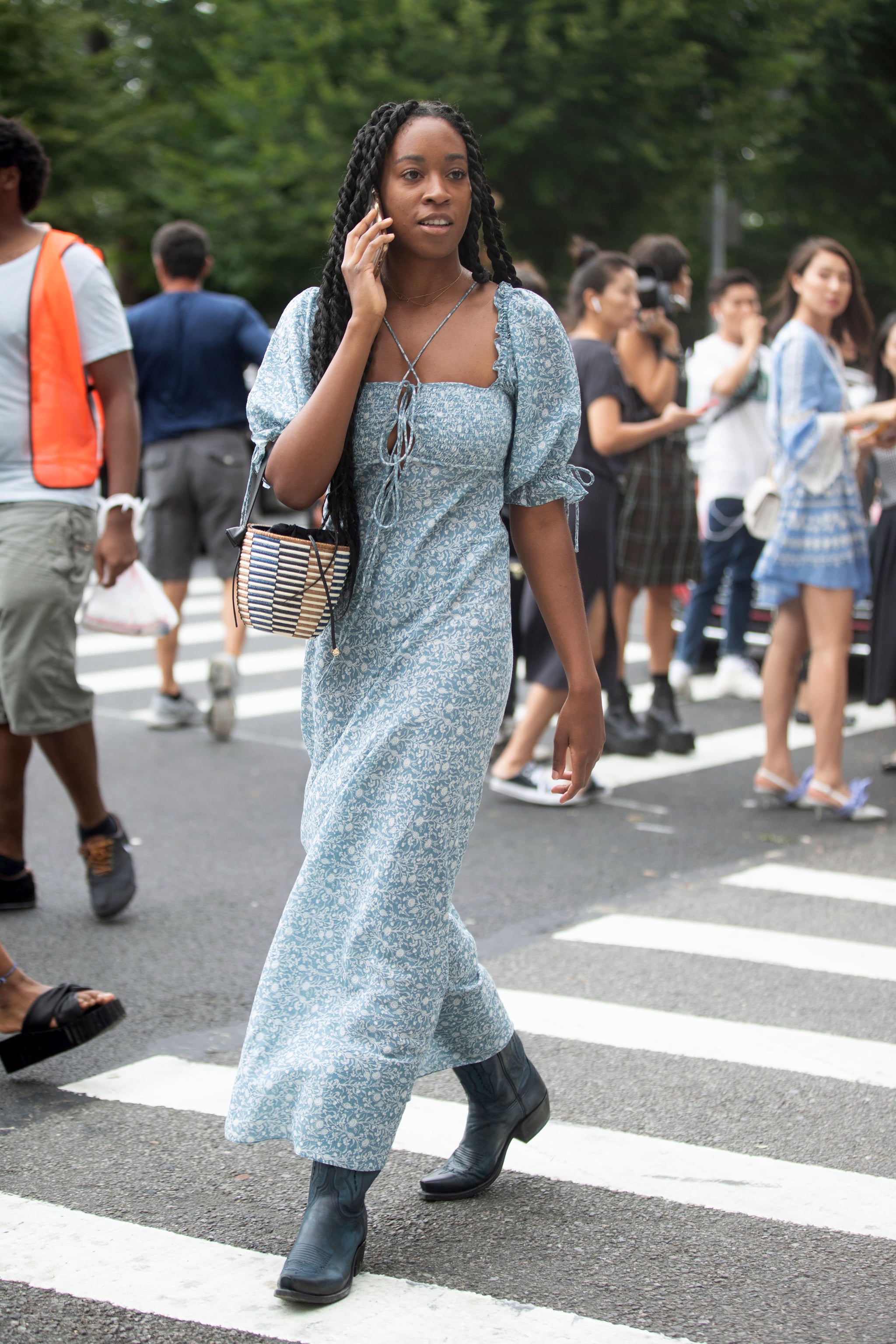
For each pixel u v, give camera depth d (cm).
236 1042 420
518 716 888
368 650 292
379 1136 282
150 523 827
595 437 714
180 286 812
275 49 2281
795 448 655
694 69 2127
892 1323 281
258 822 670
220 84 2466
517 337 291
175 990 461
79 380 492
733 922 537
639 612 1383
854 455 668
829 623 670
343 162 2197
